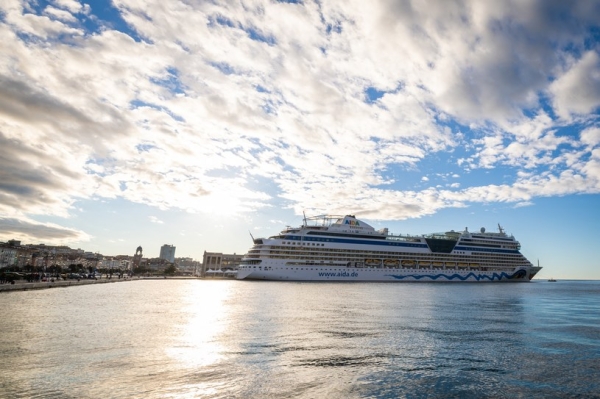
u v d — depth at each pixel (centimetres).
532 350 2608
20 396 1568
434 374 2011
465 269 17425
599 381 1930
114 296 6862
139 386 1728
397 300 6800
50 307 4628
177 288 10400
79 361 2120
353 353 2433
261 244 14075
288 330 3281
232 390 1705
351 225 15700
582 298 8831
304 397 1636
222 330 3238
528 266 19088
